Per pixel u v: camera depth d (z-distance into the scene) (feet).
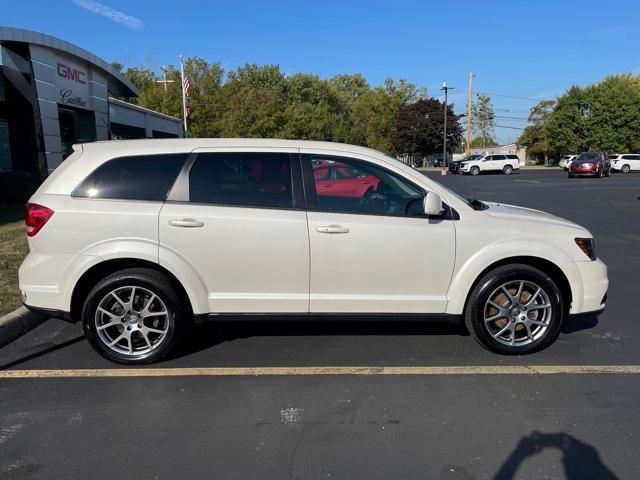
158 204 13.75
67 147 63.93
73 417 11.45
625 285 22.80
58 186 13.89
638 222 41.68
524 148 282.15
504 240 14.28
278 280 13.97
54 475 9.39
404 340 16.06
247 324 17.40
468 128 190.49
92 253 13.55
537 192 73.31
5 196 46.42
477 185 91.86
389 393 12.57
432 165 275.39
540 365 14.19
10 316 16.51
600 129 187.52
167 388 12.85
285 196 14.05
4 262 24.02
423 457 9.91
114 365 14.24
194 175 14.01
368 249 13.92
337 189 14.20
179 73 210.18
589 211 49.19
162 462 9.78
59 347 15.62
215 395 12.49
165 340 14.07
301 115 188.75
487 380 13.26
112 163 14.02
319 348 15.42
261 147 14.32
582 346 15.60
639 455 9.97
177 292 14.11
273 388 12.85
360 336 16.39
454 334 16.57
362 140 266.16
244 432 10.82
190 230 13.62
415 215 14.17
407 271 14.12
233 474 9.41
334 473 9.43
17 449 10.21
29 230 13.89
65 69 54.70
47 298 13.75
